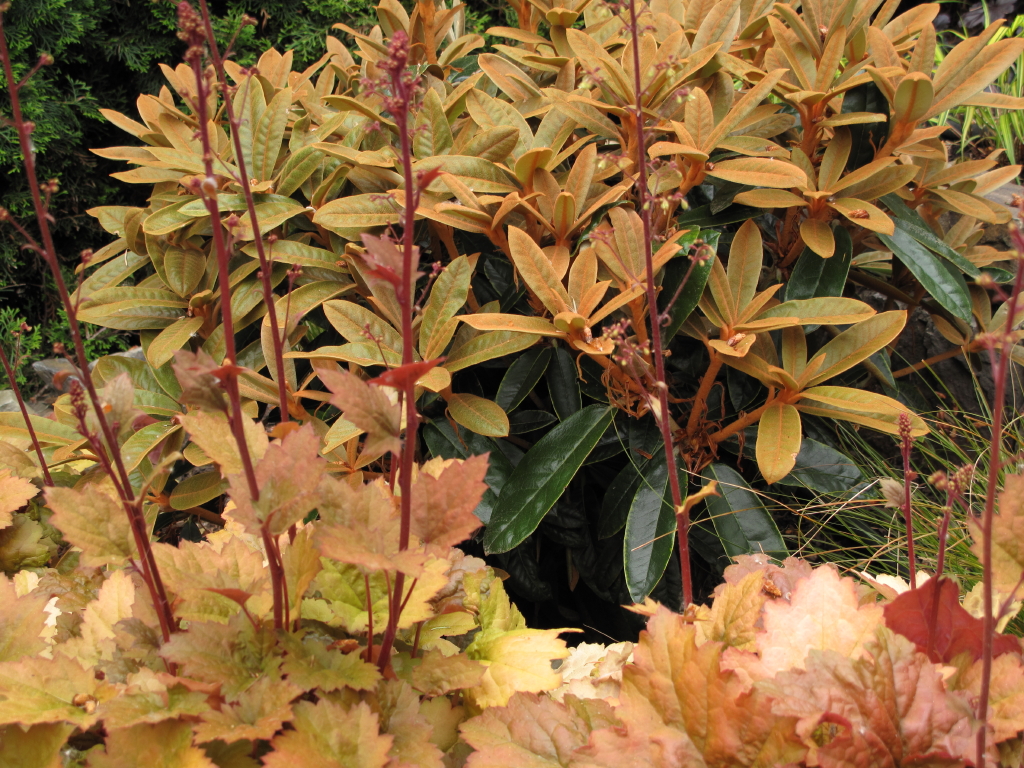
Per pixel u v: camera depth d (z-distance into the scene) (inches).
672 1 48.3
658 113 44.1
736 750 29.7
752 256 41.7
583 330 39.3
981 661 30.8
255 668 30.2
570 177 42.4
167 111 47.8
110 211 47.9
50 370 59.4
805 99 43.2
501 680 32.6
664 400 32.3
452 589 34.1
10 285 74.0
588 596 48.3
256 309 45.0
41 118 70.3
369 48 50.1
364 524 30.0
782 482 42.8
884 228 41.3
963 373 53.8
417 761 29.8
